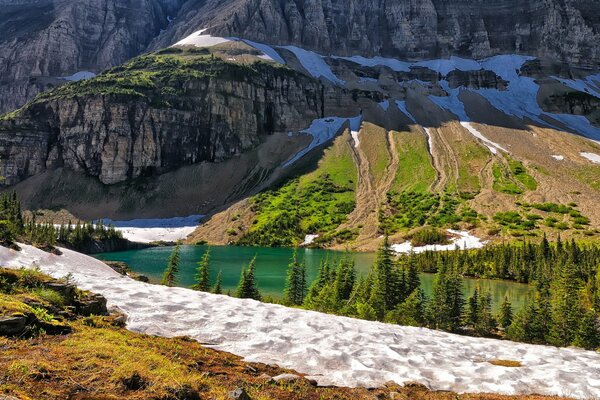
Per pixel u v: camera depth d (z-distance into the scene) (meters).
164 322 19.31
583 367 19.78
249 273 51.75
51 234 82.56
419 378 16.19
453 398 14.73
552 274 71.38
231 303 24.27
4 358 10.98
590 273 68.44
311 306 46.66
